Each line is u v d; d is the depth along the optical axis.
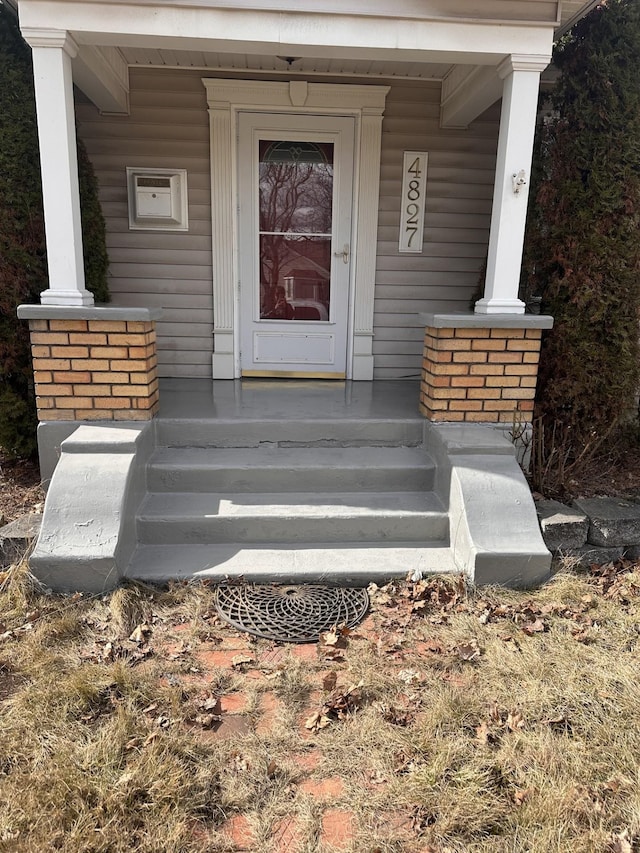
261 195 5.20
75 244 3.63
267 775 2.04
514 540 3.24
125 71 4.78
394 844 1.80
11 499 3.81
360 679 2.49
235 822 1.87
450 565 3.34
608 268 3.92
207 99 4.88
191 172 5.06
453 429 3.89
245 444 3.99
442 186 5.24
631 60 3.79
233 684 2.47
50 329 3.62
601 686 2.46
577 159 3.93
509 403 3.96
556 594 3.12
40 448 3.75
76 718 2.25
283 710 2.34
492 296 3.95
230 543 3.49
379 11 3.49
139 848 1.76
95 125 4.92
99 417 3.76
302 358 5.51
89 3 3.35
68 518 3.14
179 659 2.61
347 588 3.22
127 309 3.58
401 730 2.24
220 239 5.16
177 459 3.78
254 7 3.43
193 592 3.07
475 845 1.80
